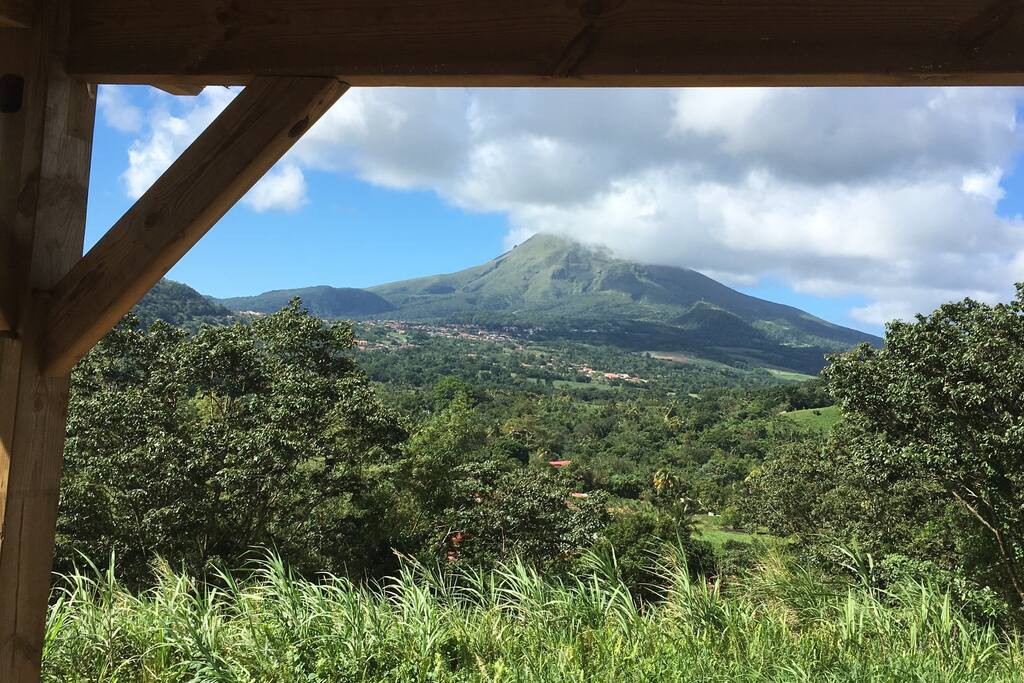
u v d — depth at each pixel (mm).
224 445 16250
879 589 4297
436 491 22609
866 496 16516
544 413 99562
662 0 1428
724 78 1403
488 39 1513
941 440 11688
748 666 3086
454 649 3115
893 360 12820
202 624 3182
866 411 12914
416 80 1556
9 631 1651
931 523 14969
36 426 1694
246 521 17156
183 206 1619
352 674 2861
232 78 1678
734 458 72938
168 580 3668
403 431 19625
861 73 1343
